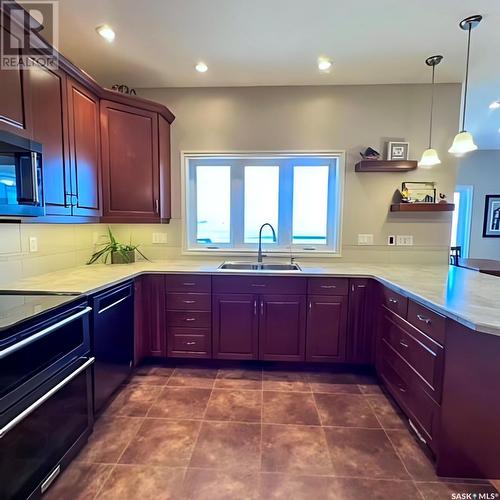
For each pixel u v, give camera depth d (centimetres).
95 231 308
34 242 226
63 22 205
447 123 300
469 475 157
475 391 154
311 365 281
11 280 206
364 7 192
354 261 317
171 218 323
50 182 194
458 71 274
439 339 160
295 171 327
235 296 270
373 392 239
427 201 304
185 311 273
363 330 265
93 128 246
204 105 311
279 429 193
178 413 209
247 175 331
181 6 190
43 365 142
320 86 304
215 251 328
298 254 322
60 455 153
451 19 202
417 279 232
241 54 247
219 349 275
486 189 576
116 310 221
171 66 267
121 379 230
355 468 163
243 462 166
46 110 189
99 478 154
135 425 195
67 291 183
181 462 165
